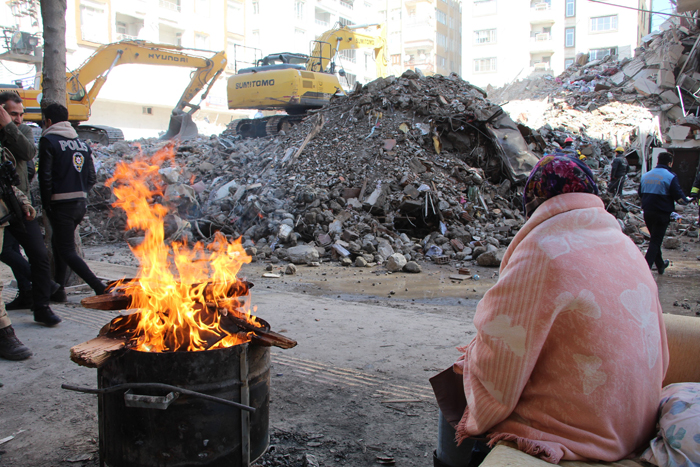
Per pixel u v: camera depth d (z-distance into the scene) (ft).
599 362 4.51
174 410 5.52
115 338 6.17
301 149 38.06
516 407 4.99
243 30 144.36
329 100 52.31
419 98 39.78
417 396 9.37
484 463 4.30
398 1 189.57
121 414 5.72
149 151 47.16
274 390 9.61
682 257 26.63
